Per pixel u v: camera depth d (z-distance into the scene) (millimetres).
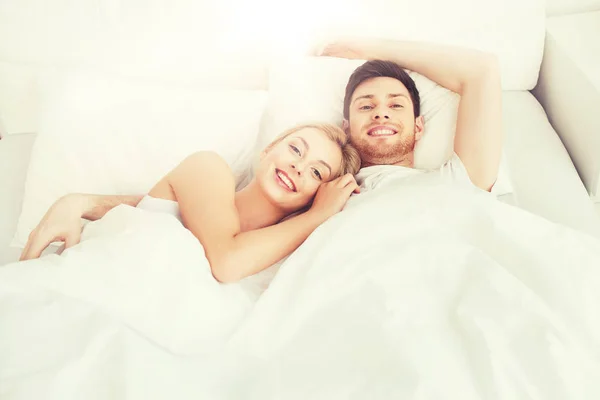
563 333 697
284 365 767
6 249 994
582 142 1106
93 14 1140
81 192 994
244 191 1000
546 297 771
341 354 751
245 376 769
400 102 1000
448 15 1099
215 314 820
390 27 1105
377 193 924
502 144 1023
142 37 1153
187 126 1016
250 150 1029
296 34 1123
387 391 668
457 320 753
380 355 720
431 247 830
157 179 999
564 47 1111
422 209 870
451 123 1001
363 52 1082
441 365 686
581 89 1059
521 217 856
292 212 996
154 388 663
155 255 817
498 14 1098
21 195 1077
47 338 695
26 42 1170
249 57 1155
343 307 798
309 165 992
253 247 912
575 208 985
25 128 1250
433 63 1033
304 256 855
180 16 1129
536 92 1252
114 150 1006
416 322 758
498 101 1007
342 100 1021
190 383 707
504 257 830
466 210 865
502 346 695
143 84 1065
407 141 1002
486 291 757
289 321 802
